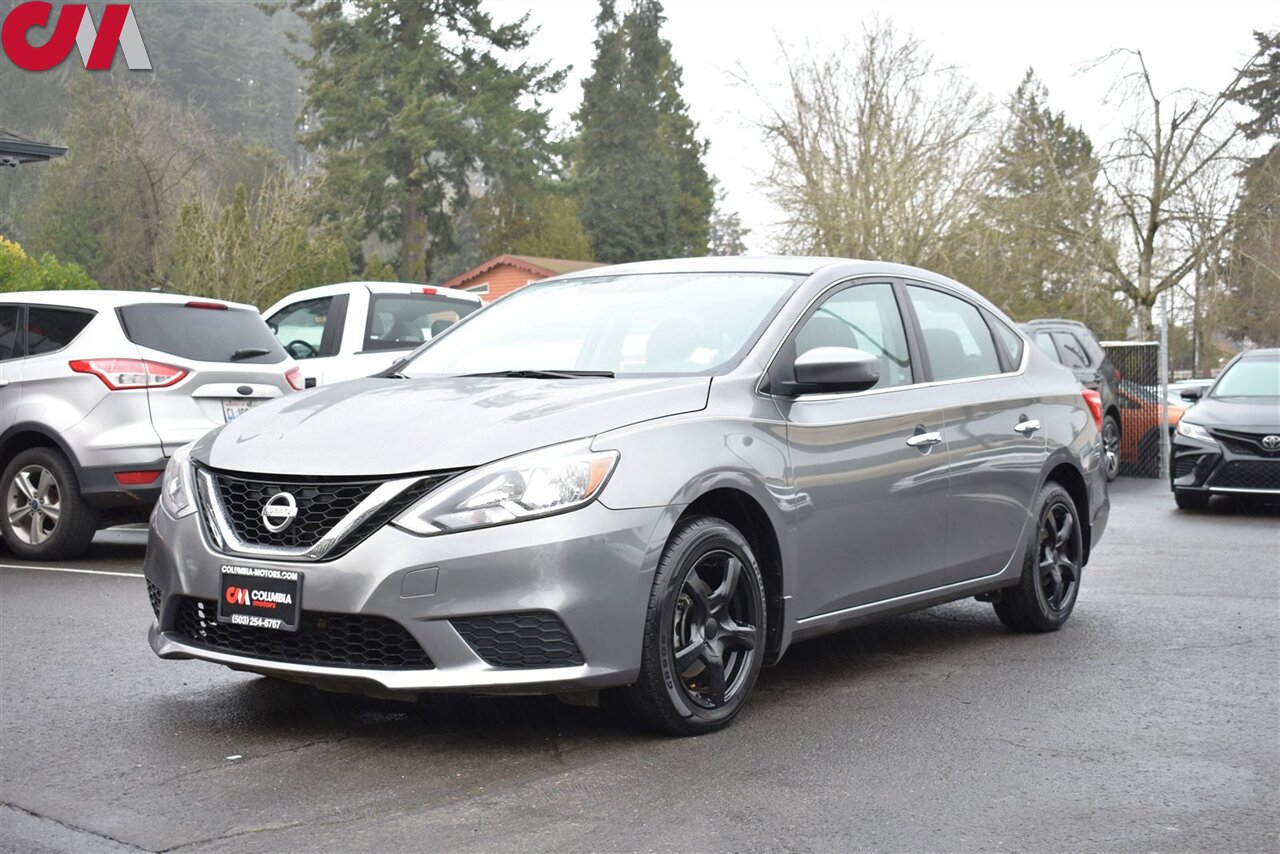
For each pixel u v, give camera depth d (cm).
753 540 483
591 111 6519
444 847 344
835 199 3178
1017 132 3209
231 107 7200
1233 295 3459
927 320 597
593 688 420
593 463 423
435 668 407
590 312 550
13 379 886
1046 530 650
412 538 407
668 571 436
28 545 882
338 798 385
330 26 4888
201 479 452
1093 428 696
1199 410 1336
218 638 445
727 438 464
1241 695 520
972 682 541
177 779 403
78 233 4838
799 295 529
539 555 409
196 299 916
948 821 367
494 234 6003
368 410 459
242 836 353
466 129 4897
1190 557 952
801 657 594
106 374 862
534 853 340
